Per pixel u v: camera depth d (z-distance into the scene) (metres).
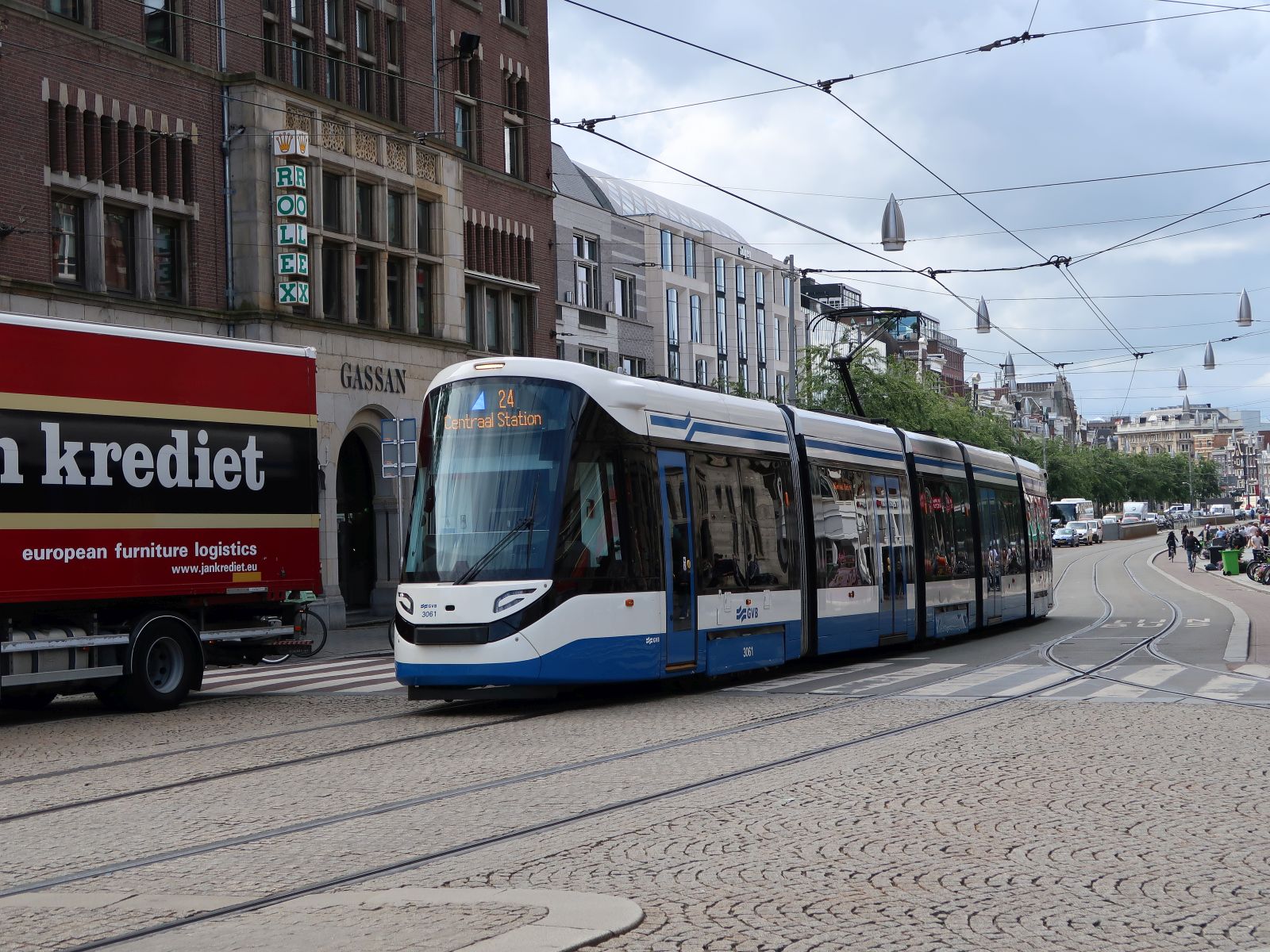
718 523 18.42
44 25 27.22
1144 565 78.50
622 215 65.50
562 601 15.79
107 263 28.98
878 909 6.87
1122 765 11.15
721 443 18.81
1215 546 74.56
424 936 6.38
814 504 21.03
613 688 18.33
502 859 8.19
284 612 19.73
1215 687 17.05
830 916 6.75
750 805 9.74
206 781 11.61
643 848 8.38
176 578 17.95
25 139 26.81
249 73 31.45
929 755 11.88
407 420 27.48
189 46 30.69
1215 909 6.82
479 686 15.84
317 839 8.99
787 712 15.25
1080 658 21.92
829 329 101.69
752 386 80.19
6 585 16.05
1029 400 184.12
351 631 33.03
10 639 16.33
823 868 7.77
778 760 11.82
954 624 26.28
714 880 7.53
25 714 18.20
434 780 11.25
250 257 31.44
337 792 10.83
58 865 8.57
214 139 31.20
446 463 16.44
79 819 10.12
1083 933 6.43
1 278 26.00
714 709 15.73
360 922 6.70
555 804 9.98
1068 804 9.58
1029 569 32.03
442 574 16.00
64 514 16.69
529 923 6.55
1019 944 6.27
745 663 18.73
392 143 35.91
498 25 41.56
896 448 24.56
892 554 23.64
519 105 42.91
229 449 18.72
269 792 10.95
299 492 19.64
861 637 22.16
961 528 27.30
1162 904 6.93
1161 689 16.97
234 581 18.69
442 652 15.84
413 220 36.50
